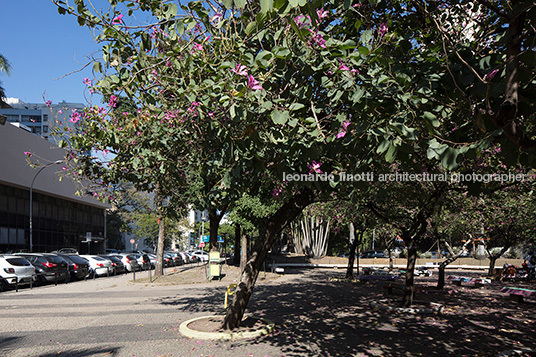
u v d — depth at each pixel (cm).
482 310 1139
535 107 364
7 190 3538
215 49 540
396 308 1080
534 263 2270
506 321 961
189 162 789
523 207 1744
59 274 1977
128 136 659
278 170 508
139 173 765
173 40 514
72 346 690
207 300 1323
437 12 484
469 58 428
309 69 453
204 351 657
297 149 468
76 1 489
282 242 5475
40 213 4091
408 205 1244
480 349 689
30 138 3784
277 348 679
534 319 991
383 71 434
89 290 1673
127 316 996
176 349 668
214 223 2441
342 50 438
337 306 1182
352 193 525
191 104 580
